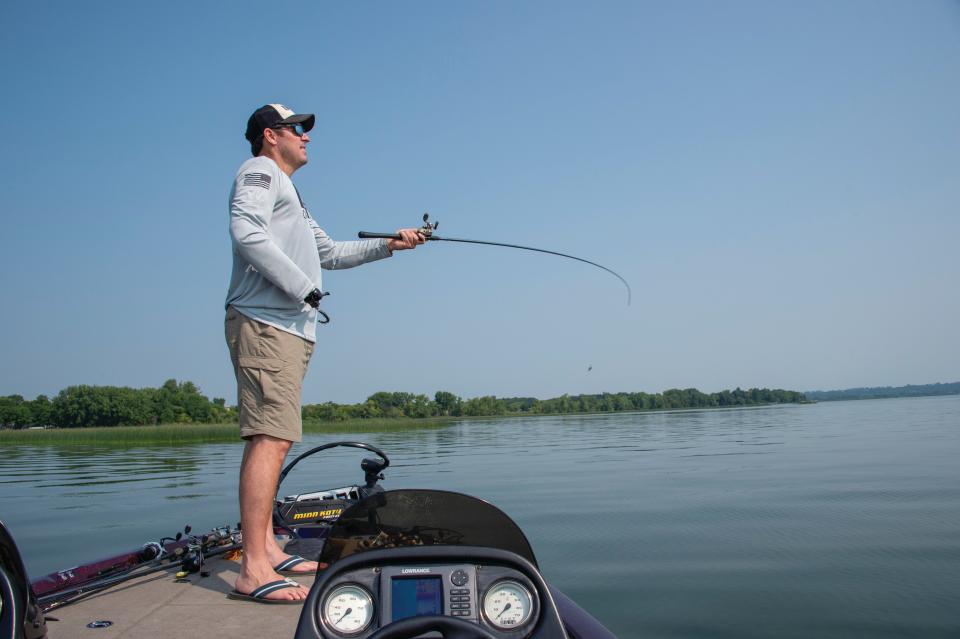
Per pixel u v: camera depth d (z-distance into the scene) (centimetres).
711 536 770
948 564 612
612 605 527
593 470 1536
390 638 152
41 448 3103
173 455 2453
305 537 390
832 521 831
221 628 219
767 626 471
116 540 818
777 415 5197
